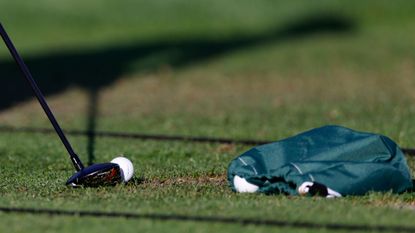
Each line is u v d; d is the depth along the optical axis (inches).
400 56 3262.8
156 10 4232.3
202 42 3752.5
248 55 3393.2
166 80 2866.6
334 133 1163.9
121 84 2792.8
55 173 1322.6
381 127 1835.6
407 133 1742.1
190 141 1720.0
